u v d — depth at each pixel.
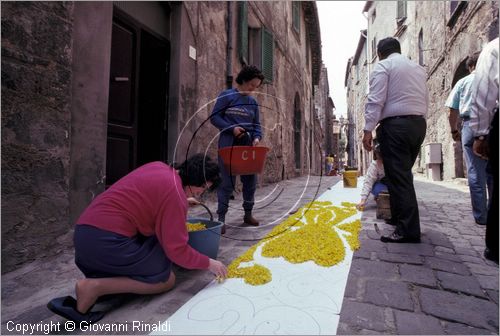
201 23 4.75
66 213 2.46
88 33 2.66
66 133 2.46
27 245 2.16
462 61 6.71
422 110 2.33
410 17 11.85
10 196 2.07
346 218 3.17
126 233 1.47
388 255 2.08
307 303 1.50
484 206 2.85
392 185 2.36
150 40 4.04
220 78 5.41
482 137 2.00
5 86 2.04
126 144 3.51
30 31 2.20
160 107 4.17
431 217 3.20
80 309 1.39
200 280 1.84
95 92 2.72
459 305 1.45
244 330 1.30
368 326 1.31
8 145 2.06
